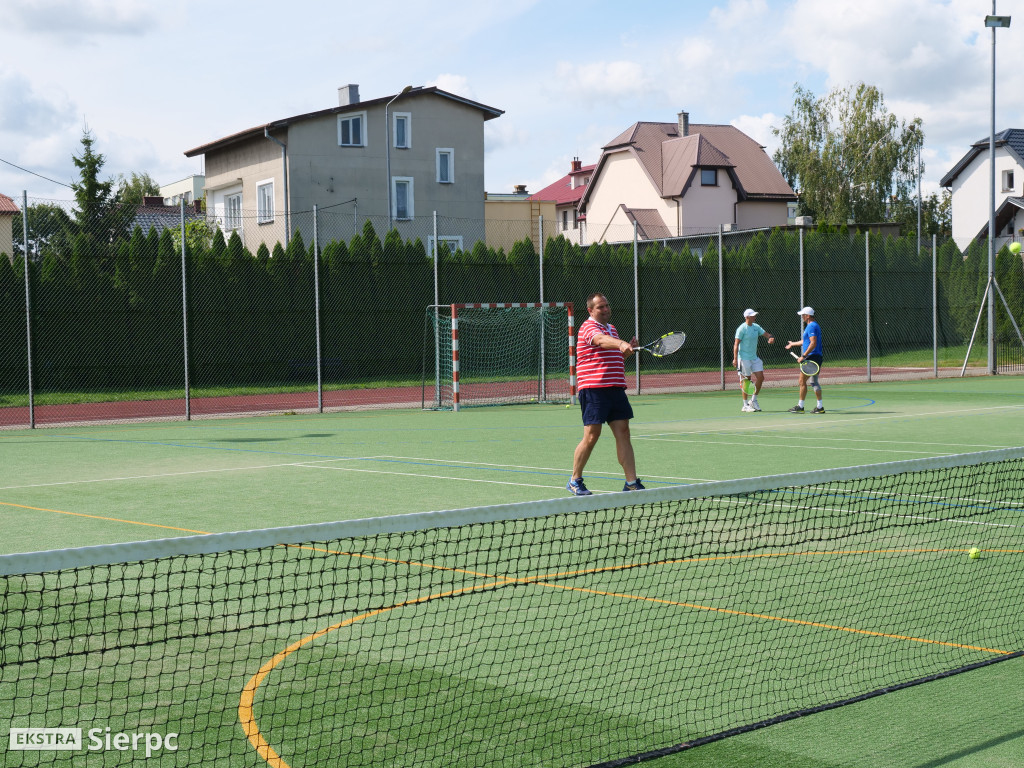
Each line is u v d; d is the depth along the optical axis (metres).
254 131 37.69
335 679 4.49
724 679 4.50
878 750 3.74
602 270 30.86
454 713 4.09
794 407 18.75
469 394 25.73
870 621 5.40
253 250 39.00
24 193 18.83
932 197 78.00
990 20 27.84
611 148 56.12
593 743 3.79
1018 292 32.16
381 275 26.94
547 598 5.85
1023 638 5.12
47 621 5.38
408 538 7.57
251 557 7.01
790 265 34.94
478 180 41.47
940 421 16.66
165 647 4.95
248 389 25.22
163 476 11.23
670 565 6.67
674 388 26.28
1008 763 3.63
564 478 10.67
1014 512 8.56
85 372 23.41
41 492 10.08
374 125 39.12
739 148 57.25
